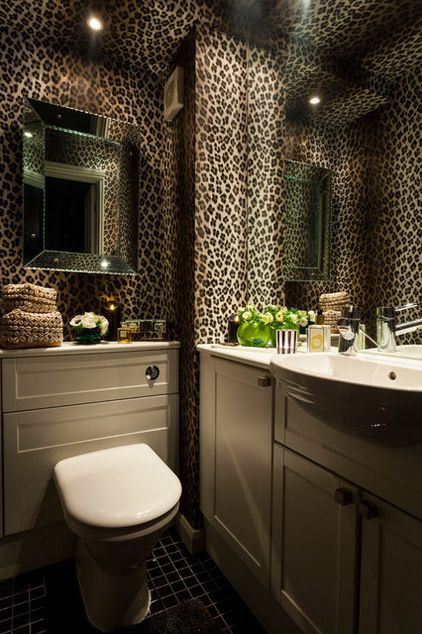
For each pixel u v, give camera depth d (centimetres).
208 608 128
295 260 176
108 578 119
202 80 157
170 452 172
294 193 176
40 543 147
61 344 153
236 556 136
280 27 166
